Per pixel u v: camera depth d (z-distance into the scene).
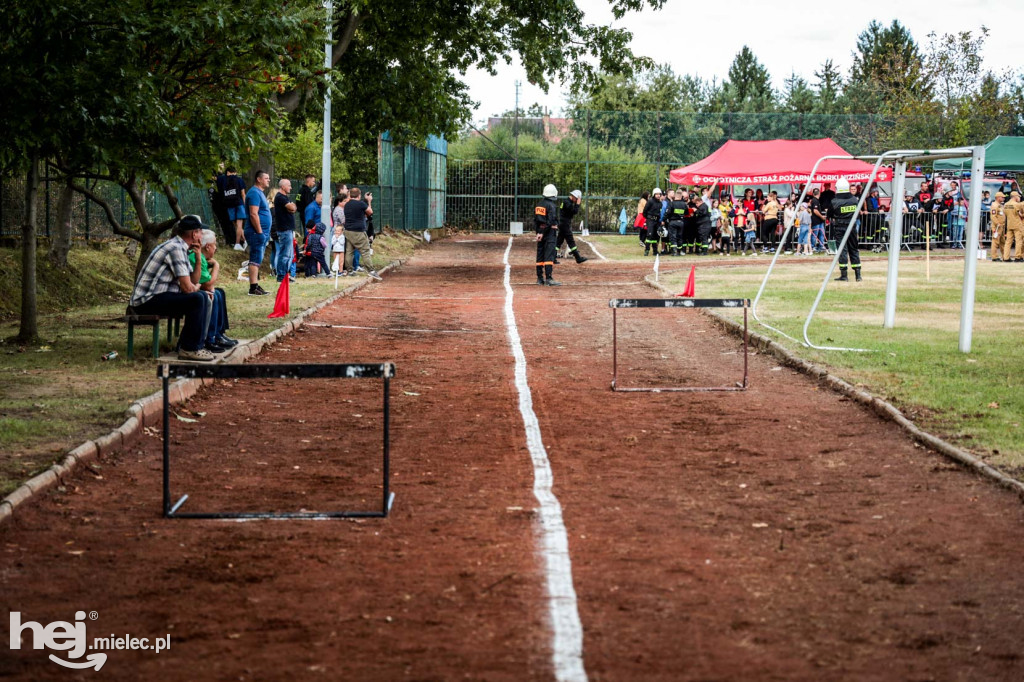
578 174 47.28
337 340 14.38
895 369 11.55
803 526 6.34
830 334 14.42
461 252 36.72
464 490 7.10
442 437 8.76
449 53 31.39
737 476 7.57
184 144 12.73
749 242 35.75
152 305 11.27
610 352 13.78
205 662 4.35
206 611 4.90
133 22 11.70
